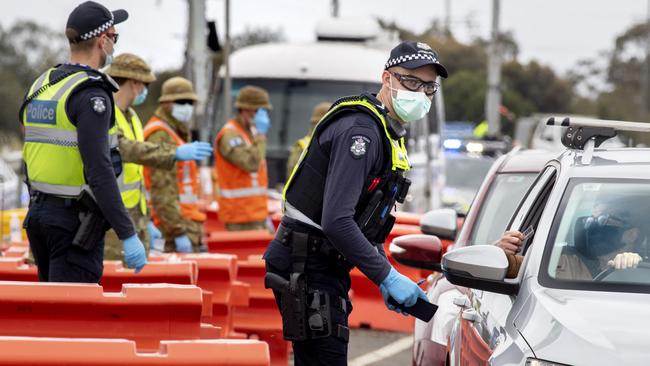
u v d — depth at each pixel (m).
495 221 14.05
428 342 12.93
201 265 16.53
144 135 19.97
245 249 22.08
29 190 12.91
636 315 9.03
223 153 23.75
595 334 8.74
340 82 32.94
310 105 32.84
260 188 24.30
